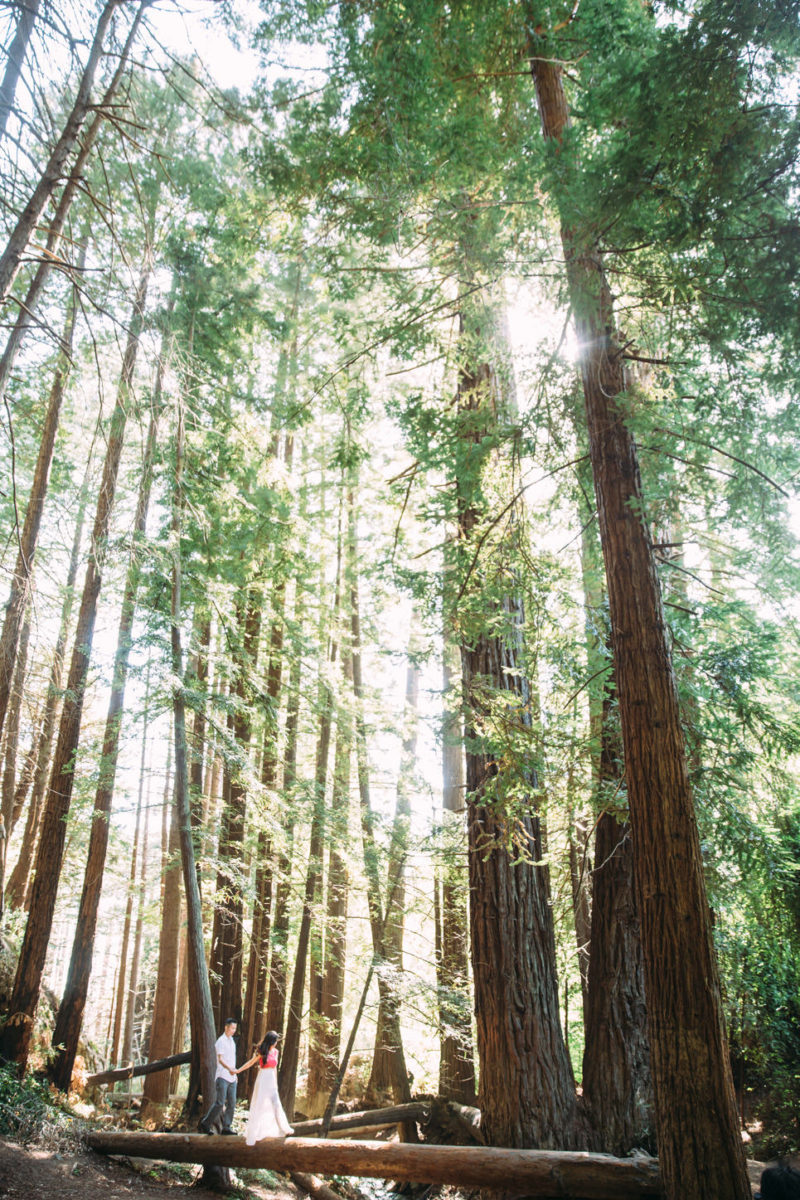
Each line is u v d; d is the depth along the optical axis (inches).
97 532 410.6
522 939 321.7
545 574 305.7
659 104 175.3
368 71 224.7
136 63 308.2
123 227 409.4
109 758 424.2
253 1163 310.3
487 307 284.2
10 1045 370.9
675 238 185.9
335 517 617.9
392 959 470.9
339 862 565.0
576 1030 537.3
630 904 329.1
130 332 292.2
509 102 262.4
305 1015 536.7
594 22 213.2
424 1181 272.7
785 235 170.7
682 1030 180.2
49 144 253.3
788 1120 383.2
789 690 318.0
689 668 311.4
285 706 562.9
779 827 306.5
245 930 494.0
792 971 364.5
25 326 242.4
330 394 344.2
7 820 506.9
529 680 335.0
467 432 279.6
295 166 265.7
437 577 315.9
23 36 247.9
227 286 474.9
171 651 403.2
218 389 478.3
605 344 233.6
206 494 463.8
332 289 297.1
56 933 840.9
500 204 235.8
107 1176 300.0
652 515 230.8
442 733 393.1
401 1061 493.7
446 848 417.7
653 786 199.3
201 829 403.2
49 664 349.4
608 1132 295.3
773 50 167.6
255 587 508.1
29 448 515.5
